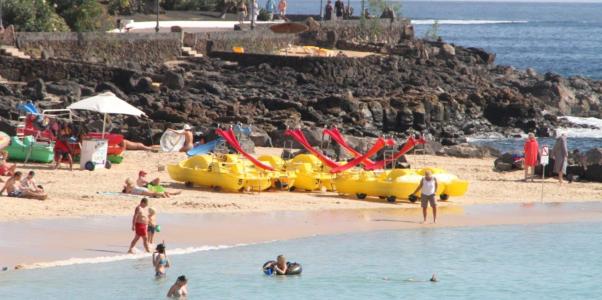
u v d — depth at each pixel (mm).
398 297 77562
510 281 83500
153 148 146000
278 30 134500
